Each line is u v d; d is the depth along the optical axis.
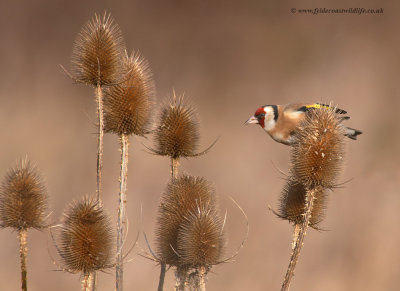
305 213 6.85
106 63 7.89
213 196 7.60
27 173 6.81
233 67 27.08
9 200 6.57
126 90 8.04
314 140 6.80
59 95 22.97
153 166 18.27
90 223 6.61
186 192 7.35
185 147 8.26
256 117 10.57
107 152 19.09
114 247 6.91
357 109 24.02
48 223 6.80
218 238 6.75
